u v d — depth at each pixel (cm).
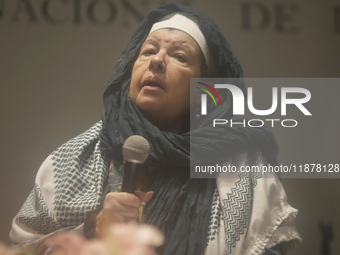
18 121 586
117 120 319
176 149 289
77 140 327
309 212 582
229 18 608
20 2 589
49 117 590
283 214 283
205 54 332
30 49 591
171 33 322
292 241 288
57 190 300
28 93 590
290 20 615
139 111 311
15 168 579
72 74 595
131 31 598
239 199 276
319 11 616
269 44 612
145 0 597
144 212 275
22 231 296
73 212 288
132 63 346
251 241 266
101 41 597
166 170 296
